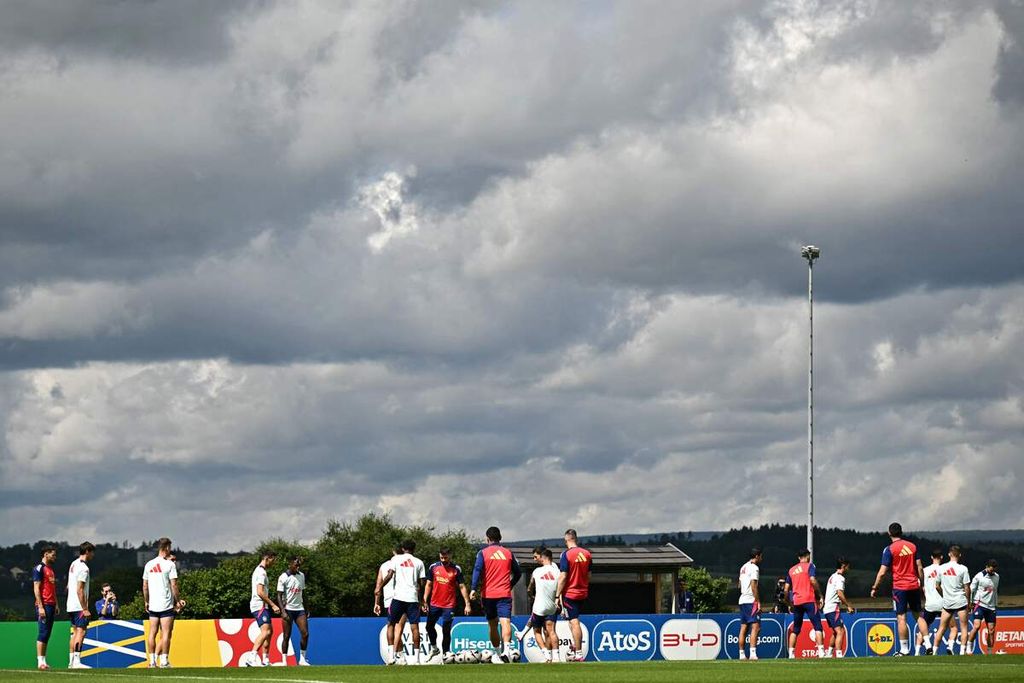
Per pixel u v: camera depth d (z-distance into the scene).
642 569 65.06
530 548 64.62
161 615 27.92
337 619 37.34
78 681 19.52
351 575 100.69
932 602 32.56
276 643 37.00
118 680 19.69
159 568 27.97
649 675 19.98
